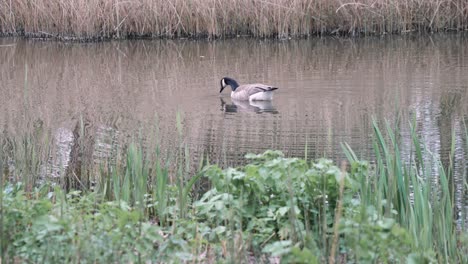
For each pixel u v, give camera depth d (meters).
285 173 8.59
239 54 28.39
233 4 32.66
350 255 7.82
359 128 16.16
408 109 17.80
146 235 7.73
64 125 17.06
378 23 32.38
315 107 18.58
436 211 9.01
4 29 34.44
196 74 24.22
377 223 6.99
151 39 33.09
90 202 9.32
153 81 23.14
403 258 7.23
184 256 7.73
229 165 13.56
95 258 7.38
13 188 9.71
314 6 32.44
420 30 32.72
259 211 9.01
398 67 23.86
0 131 16.23
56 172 13.13
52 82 23.41
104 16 33.03
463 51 26.98
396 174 9.25
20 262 7.96
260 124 17.02
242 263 7.92
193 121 17.50
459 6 32.69
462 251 8.84
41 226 7.84
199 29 33.03
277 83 22.00
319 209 8.69
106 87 22.28
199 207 9.36
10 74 25.19
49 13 33.22
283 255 6.67
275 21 32.25
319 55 27.42
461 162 13.28
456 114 17.14
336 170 8.40
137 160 10.52
